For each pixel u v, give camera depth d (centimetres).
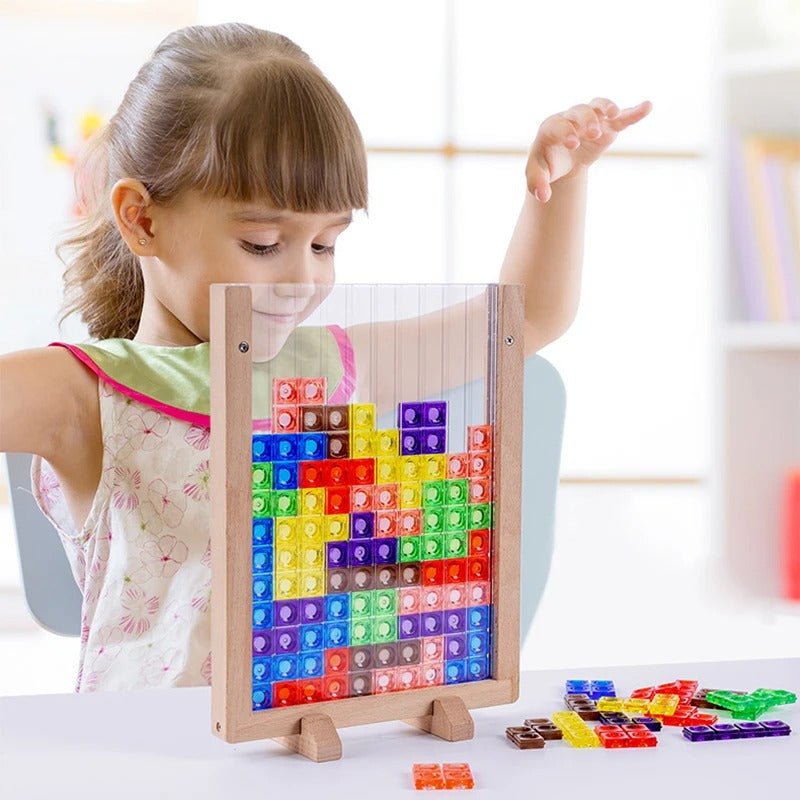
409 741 96
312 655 94
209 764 90
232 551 89
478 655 101
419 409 97
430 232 352
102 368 145
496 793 85
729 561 315
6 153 353
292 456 92
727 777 88
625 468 367
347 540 94
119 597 144
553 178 136
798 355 308
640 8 357
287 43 151
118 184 142
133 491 145
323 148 137
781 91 300
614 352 364
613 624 331
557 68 356
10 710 101
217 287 88
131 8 354
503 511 100
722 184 299
